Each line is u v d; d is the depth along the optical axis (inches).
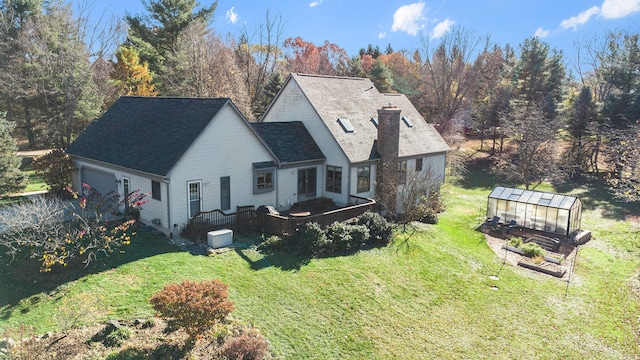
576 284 740.7
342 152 947.3
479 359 510.6
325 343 503.8
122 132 924.6
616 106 1486.2
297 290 605.9
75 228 729.0
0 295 519.2
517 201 1021.8
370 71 2359.7
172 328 468.4
